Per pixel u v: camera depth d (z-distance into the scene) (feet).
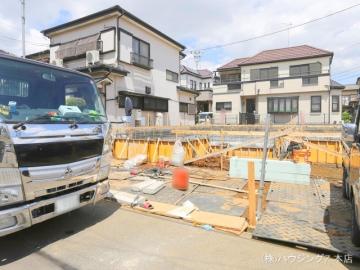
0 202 9.04
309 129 39.01
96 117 13.55
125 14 53.88
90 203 12.75
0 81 10.22
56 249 10.97
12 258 10.25
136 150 32.09
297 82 83.97
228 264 10.03
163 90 68.49
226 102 94.53
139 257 10.42
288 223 13.37
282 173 21.74
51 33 62.54
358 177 10.10
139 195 17.63
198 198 17.66
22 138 9.59
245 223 13.56
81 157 11.84
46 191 10.41
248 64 93.35
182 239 12.01
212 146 31.19
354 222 10.76
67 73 13.04
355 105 14.94
